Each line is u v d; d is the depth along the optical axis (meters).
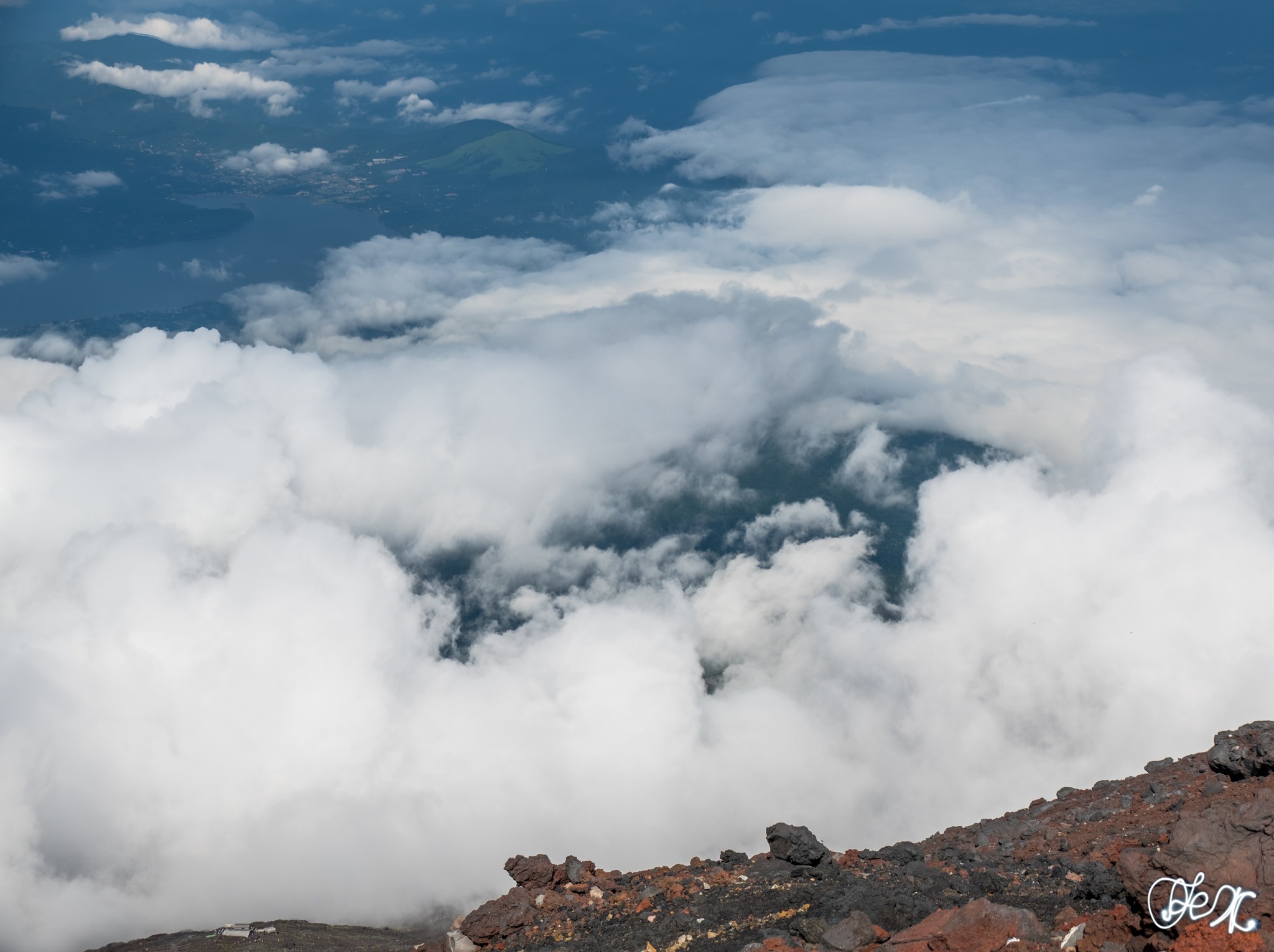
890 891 16.25
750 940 15.91
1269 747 18.92
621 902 19.91
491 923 20.14
